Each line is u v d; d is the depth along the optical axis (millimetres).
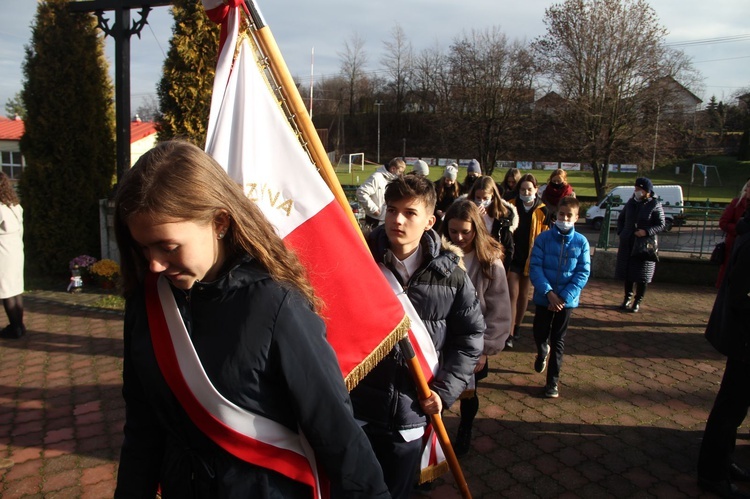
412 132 52000
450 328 2477
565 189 6906
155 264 1164
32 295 7266
